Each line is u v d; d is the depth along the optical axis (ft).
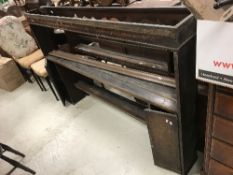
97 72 5.88
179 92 3.81
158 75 4.74
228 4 2.53
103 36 4.58
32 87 10.81
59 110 8.70
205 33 2.72
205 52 2.87
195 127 4.95
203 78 3.15
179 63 3.50
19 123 8.64
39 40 7.36
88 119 7.82
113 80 5.34
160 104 4.30
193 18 3.31
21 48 9.84
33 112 9.03
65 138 7.34
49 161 6.72
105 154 6.40
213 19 2.58
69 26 5.39
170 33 3.23
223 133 3.61
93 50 6.31
